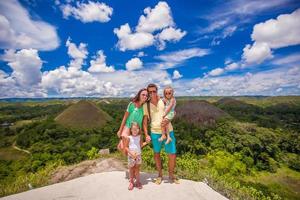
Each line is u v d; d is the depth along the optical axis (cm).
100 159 844
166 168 738
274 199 2272
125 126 412
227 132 4753
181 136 4597
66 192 395
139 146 403
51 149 4638
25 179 691
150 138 407
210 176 602
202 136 4647
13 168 3762
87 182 436
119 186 407
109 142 4944
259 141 4288
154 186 408
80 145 4903
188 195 377
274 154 4219
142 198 361
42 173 741
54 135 5747
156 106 406
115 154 1009
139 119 405
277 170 3706
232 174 3097
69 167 778
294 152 4653
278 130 5803
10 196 387
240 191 554
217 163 3036
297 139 4944
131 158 391
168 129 402
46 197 378
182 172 641
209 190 416
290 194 2752
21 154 4981
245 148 4019
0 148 5497
